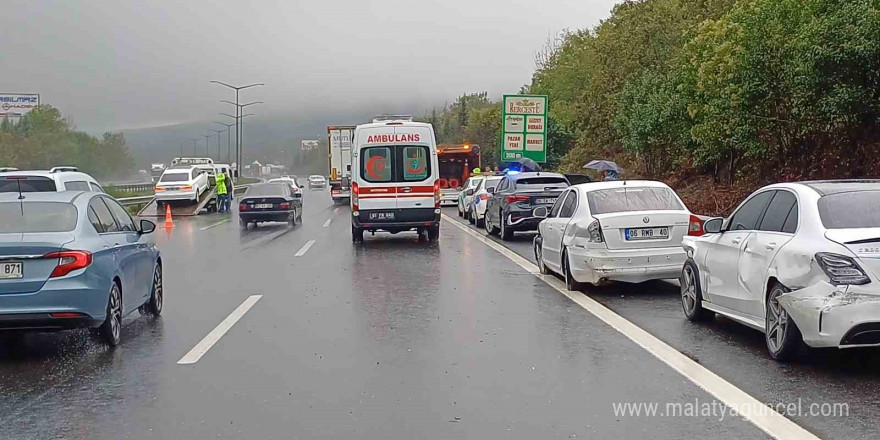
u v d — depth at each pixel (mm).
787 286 7270
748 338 8727
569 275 12312
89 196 9242
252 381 7164
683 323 9656
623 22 42000
